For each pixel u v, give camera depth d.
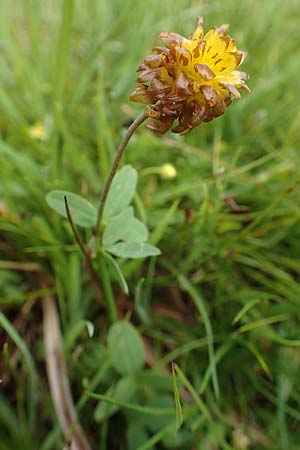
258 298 0.11
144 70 0.07
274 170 0.12
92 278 0.10
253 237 0.12
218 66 0.07
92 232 0.10
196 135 0.13
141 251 0.09
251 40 0.16
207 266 0.12
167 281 0.11
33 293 0.11
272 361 0.11
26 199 0.12
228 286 0.11
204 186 0.11
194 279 0.11
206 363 0.11
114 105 0.14
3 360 0.10
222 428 0.10
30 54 0.15
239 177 0.12
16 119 0.13
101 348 0.10
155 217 0.11
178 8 0.16
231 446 0.10
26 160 0.12
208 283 0.12
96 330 0.11
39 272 0.11
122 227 0.09
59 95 0.12
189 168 0.12
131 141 0.12
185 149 0.12
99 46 0.13
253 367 0.11
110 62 0.15
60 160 0.12
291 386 0.11
